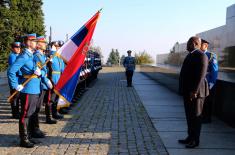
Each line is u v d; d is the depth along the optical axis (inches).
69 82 307.4
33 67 253.8
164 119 358.9
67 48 304.8
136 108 428.5
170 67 705.0
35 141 264.5
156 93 597.6
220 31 410.0
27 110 251.6
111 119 356.2
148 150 247.6
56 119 352.5
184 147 256.1
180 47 669.9
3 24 1220.5
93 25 311.7
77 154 236.7
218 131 307.1
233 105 320.8
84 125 325.7
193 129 254.7
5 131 298.5
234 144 266.1
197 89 244.1
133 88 688.4
